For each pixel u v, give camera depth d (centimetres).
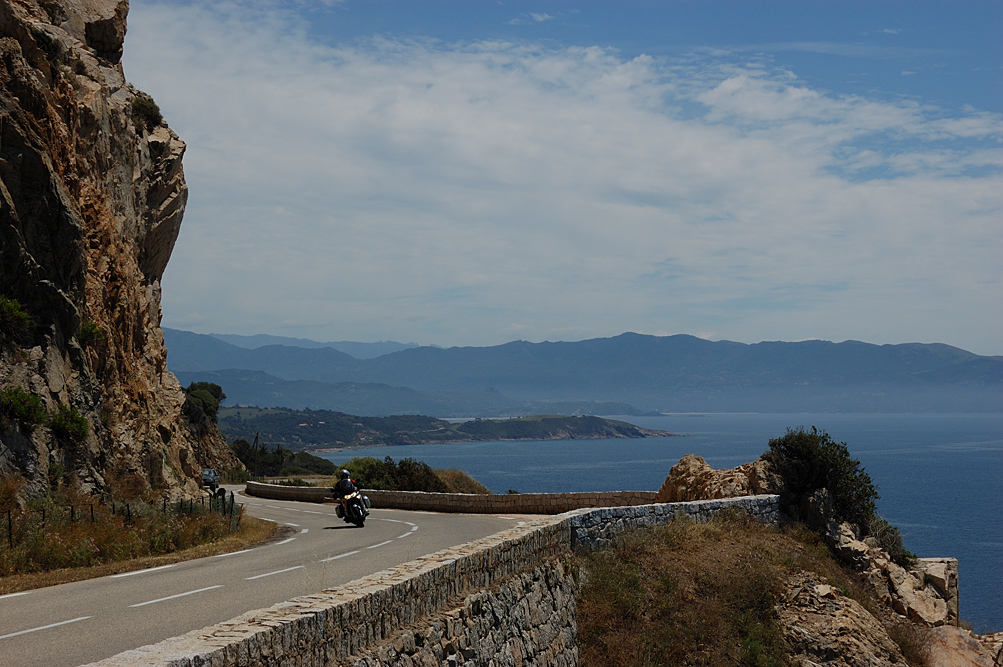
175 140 4181
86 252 2842
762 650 1567
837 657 1638
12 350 2247
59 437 2266
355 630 788
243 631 661
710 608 1628
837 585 1886
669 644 1498
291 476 9175
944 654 1852
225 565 1585
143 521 1989
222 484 6688
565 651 1341
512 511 3069
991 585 8306
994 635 2100
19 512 1820
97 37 3744
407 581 897
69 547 1616
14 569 1459
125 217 3447
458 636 967
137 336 3547
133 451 2864
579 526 1620
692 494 2455
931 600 2108
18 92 2577
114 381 2944
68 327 2542
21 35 2697
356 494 2653
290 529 2514
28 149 2467
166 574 1455
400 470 5081
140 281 3650
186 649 608
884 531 2331
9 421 2044
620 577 1603
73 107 2981
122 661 576
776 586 1784
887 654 1720
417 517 2948
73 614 1037
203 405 8506
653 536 1831
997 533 11975
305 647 712
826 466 2309
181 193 4175
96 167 3178
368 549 1845
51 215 2512
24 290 2395
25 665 771
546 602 1324
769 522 2189
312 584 1288
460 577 1045
